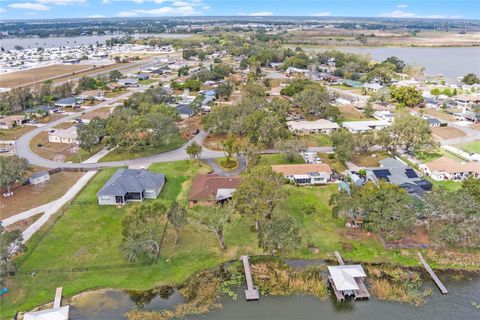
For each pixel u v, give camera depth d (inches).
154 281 2235.5
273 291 2156.7
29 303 2053.4
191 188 3235.7
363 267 2333.9
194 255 2452.0
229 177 3312.0
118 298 2112.5
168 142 4377.5
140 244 2294.5
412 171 3442.4
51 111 6102.4
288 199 3112.7
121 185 3110.2
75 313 1999.3
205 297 2118.6
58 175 3629.4
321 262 2391.7
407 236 2613.2
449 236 2367.1
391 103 6574.8
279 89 7667.3
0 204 3063.5
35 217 2851.9
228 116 4576.8
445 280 2230.6
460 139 4699.8
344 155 3747.5
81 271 2290.8
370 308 2028.8
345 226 2733.8
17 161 3282.5
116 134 4136.3
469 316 1961.1
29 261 2361.0
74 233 2659.9
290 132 4709.6
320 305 2054.6
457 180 3501.5
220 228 2428.6
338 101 6747.1
